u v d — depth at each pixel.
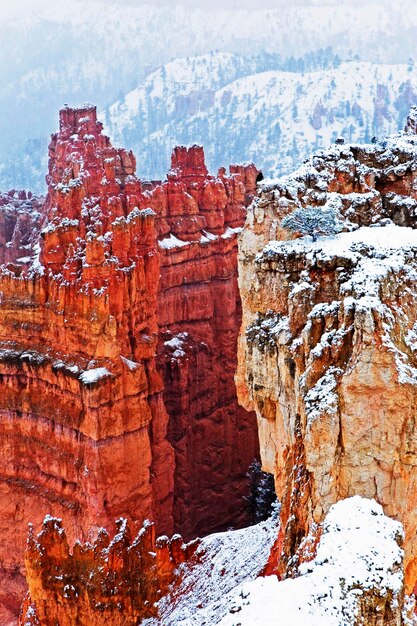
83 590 48.94
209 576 48.00
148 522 50.28
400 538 29.81
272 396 39.69
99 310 59.84
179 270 81.88
